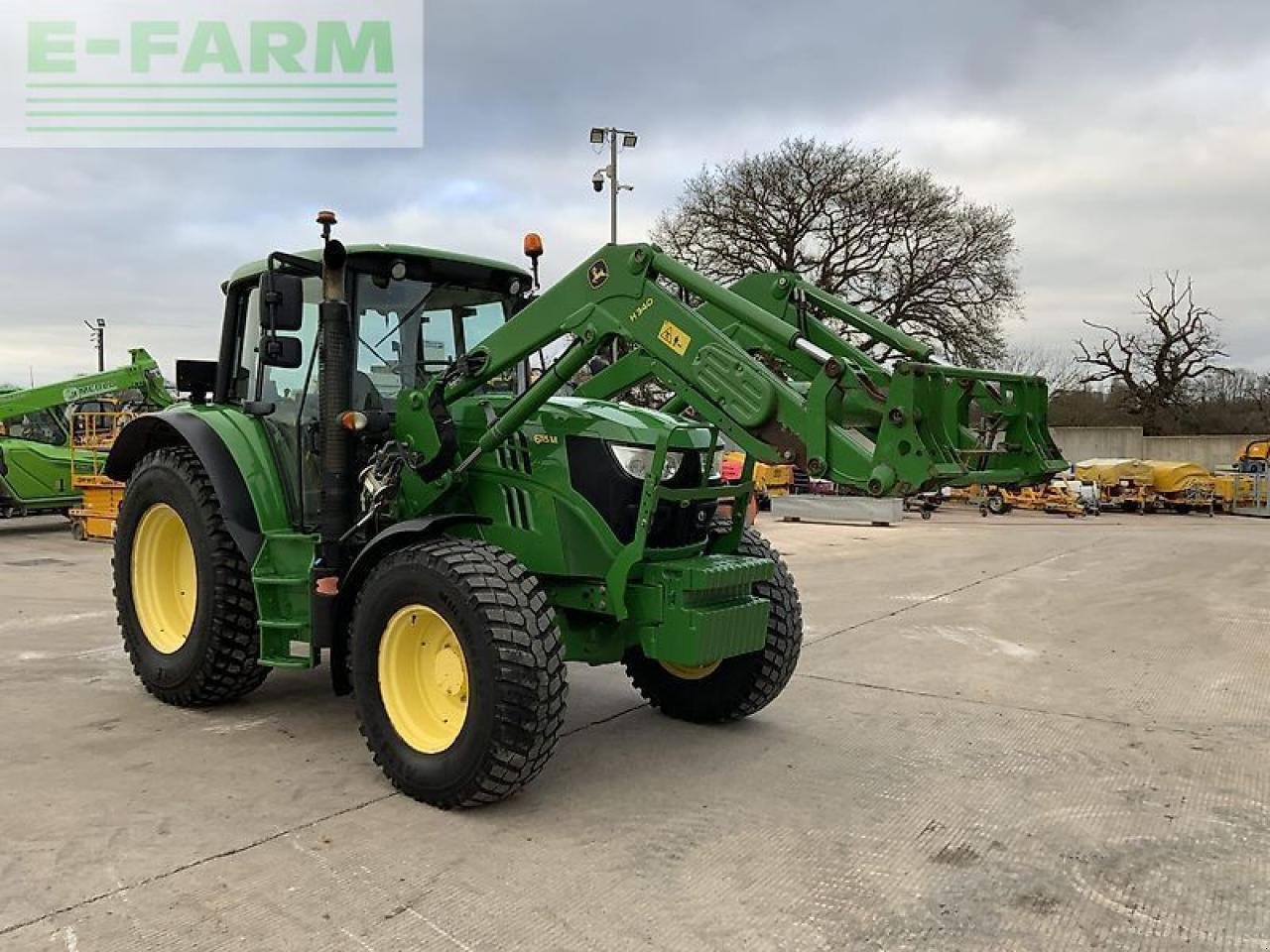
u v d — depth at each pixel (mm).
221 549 5008
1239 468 28203
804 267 31531
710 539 4797
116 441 5773
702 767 4445
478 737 3721
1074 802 4070
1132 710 5492
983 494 23688
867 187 30812
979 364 31125
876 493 3504
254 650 5086
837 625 7898
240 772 4281
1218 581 10570
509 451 4402
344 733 4859
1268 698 5758
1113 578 10789
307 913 3025
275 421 5062
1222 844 3658
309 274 4910
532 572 4266
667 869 3377
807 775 4344
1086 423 44906
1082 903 3178
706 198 31859
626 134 25344
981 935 2969
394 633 4078
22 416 13547
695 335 3984
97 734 4793
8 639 6969
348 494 4555
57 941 2830
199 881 3227
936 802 4047
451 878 3281
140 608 5488
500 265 5223
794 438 3746
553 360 4434
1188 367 43406
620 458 4238
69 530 14656
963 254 31156
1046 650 7055
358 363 4809
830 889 3250
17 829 3619
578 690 5797
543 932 2939
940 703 5594
